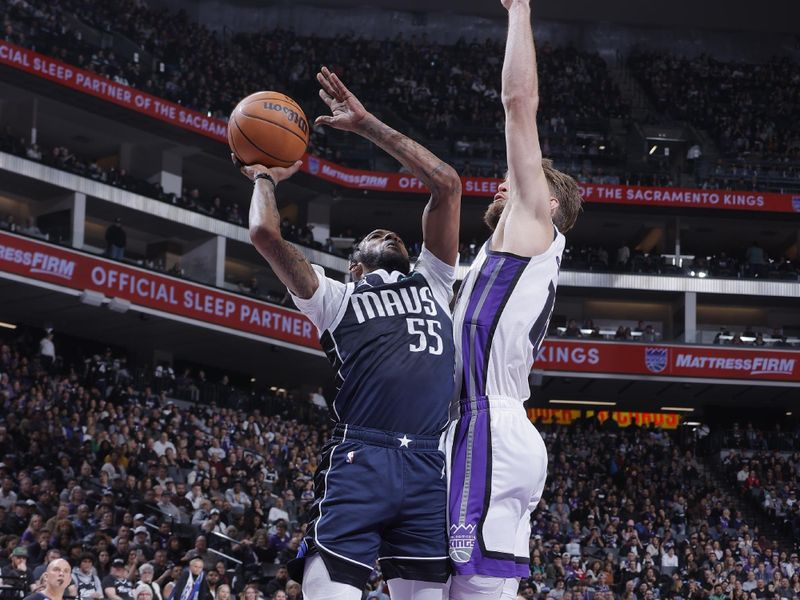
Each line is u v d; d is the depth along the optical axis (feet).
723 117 142.92
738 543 87.56
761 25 155.63
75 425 71.72
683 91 147.23
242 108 11.87
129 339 107.65
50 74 101.24
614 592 72.64
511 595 11.39
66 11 112.88
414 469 11.26
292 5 149.69
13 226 91.09
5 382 75.41
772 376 118.42
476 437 11.46
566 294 130.11
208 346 109.81
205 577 43.73
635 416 133.08
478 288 11.87
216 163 119.44
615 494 96.37
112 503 56.49
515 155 11.83
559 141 133.08
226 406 98.48
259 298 106.42
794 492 103.09
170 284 99.40
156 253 113.80
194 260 113.29
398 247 12.54
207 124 113.50
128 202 104.78
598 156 131.95
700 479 108.06
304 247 115.14
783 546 96.07
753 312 136.56
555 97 140.36
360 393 11.44
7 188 100.42
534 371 115.65
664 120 143.43
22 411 70.85
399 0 152.15
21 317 100.07
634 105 147.33
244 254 118.52
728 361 118.42
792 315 136.87
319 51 141.49
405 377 11.41
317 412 104.37
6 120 104.99
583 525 87.15
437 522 11.31
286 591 47.24
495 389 11.61
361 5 152.15
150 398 86.94
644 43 156.15
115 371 87.51
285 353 111.24
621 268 126.11
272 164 11.96
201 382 97.91
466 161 127.95
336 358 11.69
